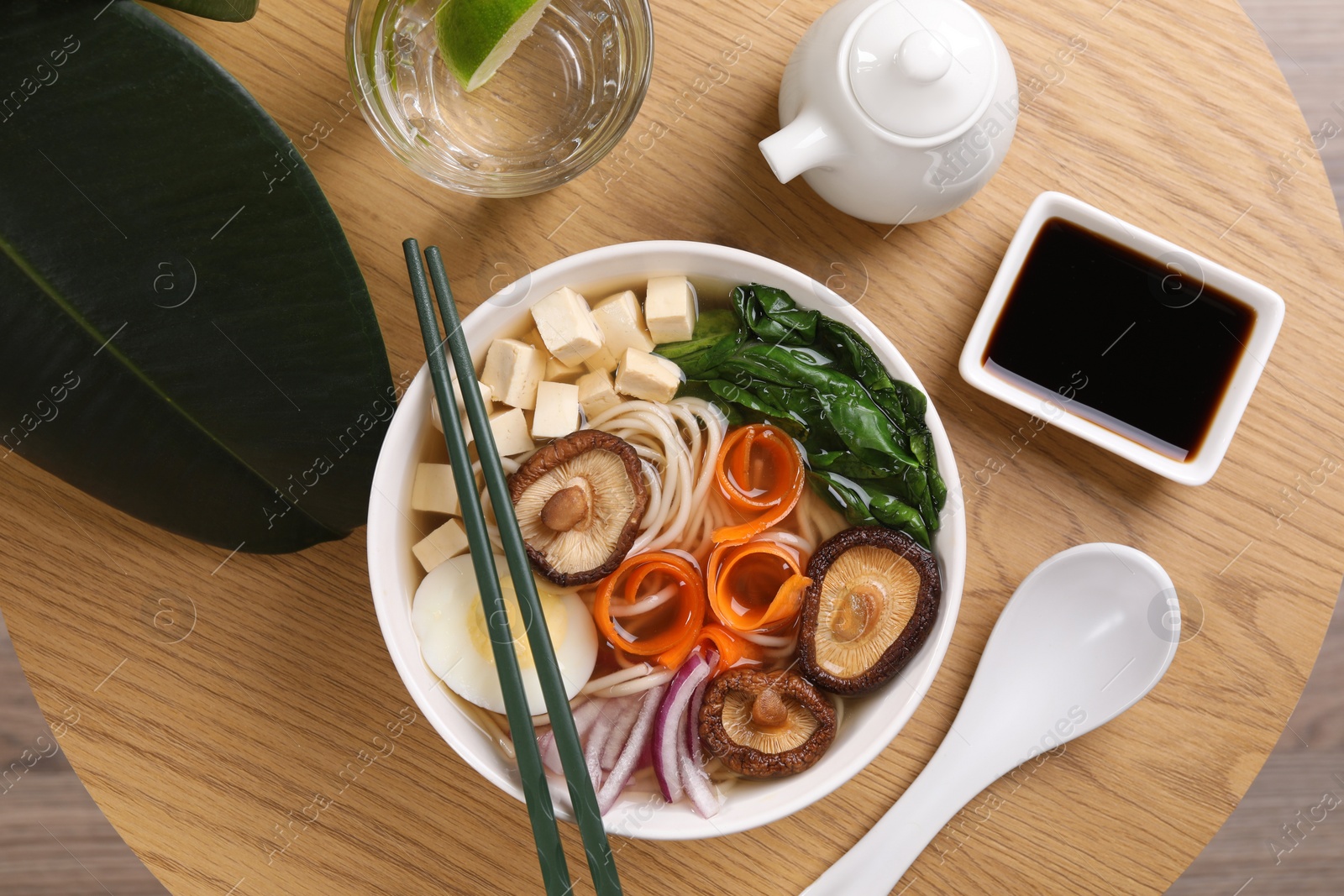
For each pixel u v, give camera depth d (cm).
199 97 50
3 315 51
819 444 54
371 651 56
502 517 50
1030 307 56
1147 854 56
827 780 50
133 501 53
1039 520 56
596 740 53
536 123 56
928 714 56
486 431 50
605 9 55
